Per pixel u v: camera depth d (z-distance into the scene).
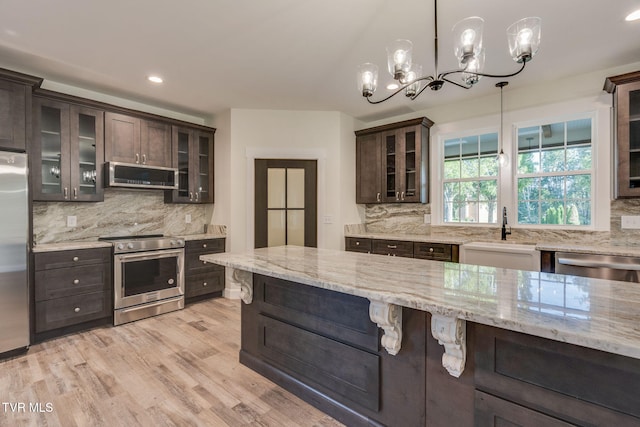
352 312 1.74
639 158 2.72
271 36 2.46
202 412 1.86
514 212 3.66
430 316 1.45
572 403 1.08
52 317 2.86
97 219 3.63
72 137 3.18
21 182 2.61
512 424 1.21
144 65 2.95
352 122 4.63
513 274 1.65
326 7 2.11
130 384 2.15
